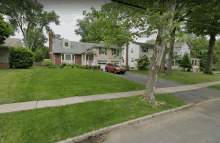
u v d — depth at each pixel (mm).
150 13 5000
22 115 4203
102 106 5414
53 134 3352
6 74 10641
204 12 11273
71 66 20078
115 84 10039
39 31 33000
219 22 15477
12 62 16031
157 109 5570
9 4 20734
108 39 6355
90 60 25859
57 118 4156
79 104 5465
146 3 6059
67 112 4633
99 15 5676
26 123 3740
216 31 17250
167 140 3438
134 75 16375
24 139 3080
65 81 9570
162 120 4773
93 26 6555
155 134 3748
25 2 23312
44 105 5184
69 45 26422
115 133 3762
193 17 13008
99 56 23969
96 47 23656
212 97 8445
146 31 5867
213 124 4523
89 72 14375
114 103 5867
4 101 5359
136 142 3328
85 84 9258
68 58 25641
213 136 3695
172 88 10320
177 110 5902
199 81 14305
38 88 7457
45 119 4035
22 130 3404
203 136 3684
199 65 34781
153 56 6445
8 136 3143
